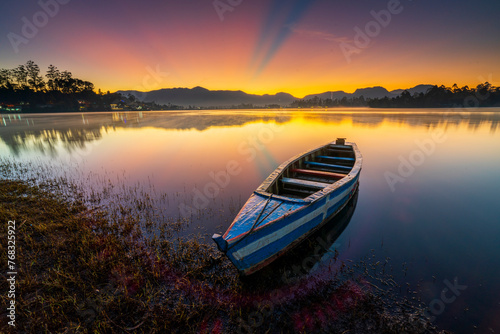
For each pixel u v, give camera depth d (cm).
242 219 512
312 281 501
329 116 6159
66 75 13275
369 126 3588
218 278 504
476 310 429
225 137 2545
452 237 669
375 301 449
